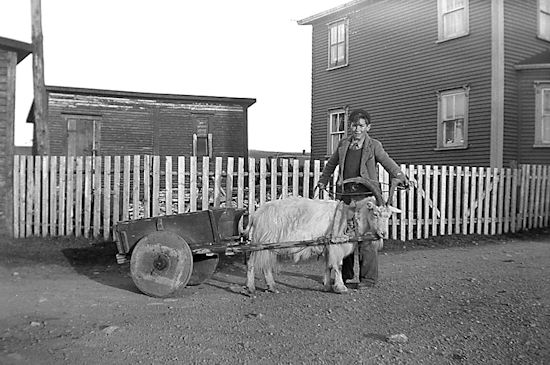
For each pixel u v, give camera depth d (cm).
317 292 697
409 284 731
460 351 463
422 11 1917
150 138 2278
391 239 1134
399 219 1144
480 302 621
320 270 854
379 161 699
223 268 894
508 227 1296
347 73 2208
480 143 1717
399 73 1998
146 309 618
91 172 1084
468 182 1230
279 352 463
